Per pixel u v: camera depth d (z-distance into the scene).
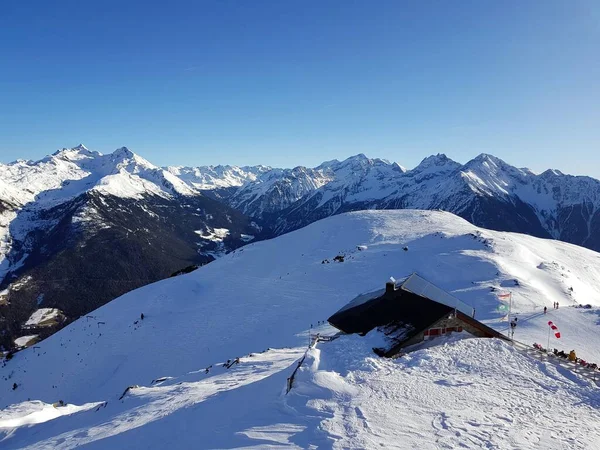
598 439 11.88
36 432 24.64
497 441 11.49
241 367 27.91
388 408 13.44
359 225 102.06
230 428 13.48
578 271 79.38
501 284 54.06
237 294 69.94
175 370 46.53
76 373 55.56
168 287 78.19
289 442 11.66
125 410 22.23
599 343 29.89
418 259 69.31
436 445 11.16
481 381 15.92
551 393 15.09
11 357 72.69
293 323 51.25
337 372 16.84
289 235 108.00
